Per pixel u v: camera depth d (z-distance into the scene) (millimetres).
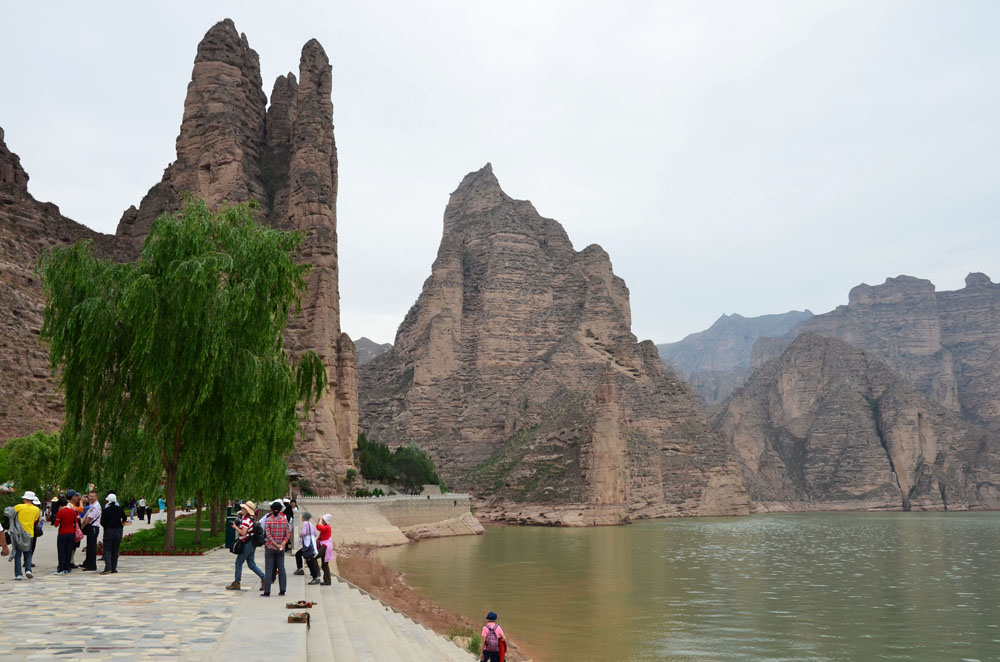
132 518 63656
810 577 71062
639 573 72438
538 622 46969
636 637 43094
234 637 16500
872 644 42531
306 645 16812
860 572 75625
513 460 192375
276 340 39719
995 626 47781
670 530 143000
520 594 57781
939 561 87188
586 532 136375
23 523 25969
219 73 128875
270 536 23266
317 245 117438
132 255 120062
